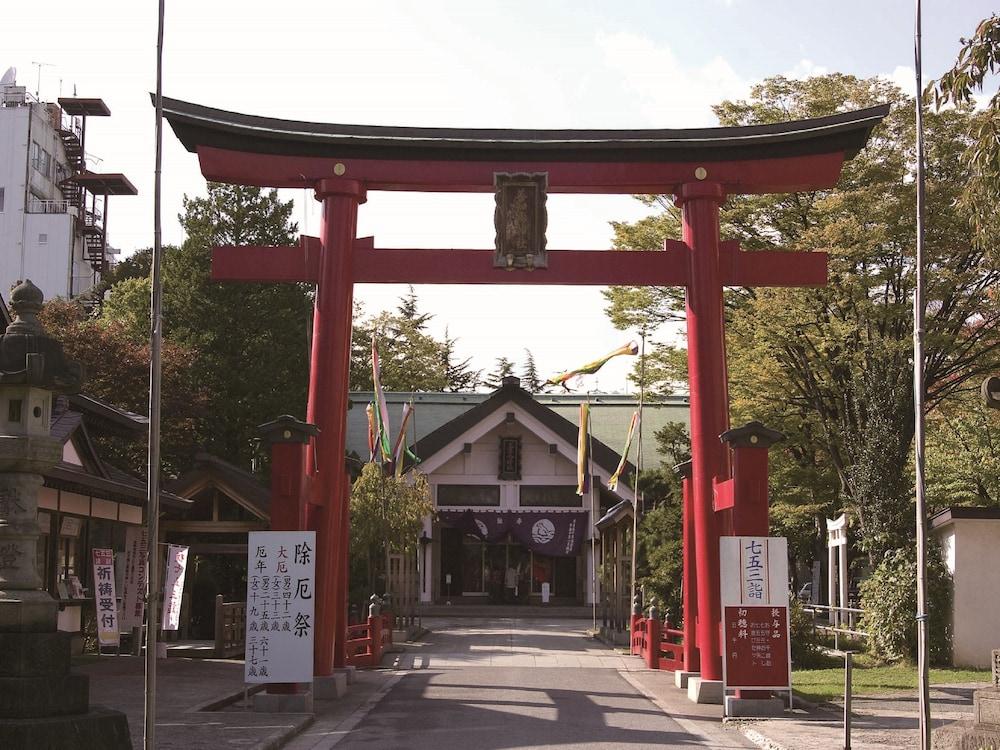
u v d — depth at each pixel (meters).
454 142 18.41
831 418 30.20
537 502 45.94
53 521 21.62
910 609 22.55
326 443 17.86
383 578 33.88
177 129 18.19
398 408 52.16
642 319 32.03
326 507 17.77
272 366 42.09
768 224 29.92
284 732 13.54
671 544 26.89
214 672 20.44
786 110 30.09
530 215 18.41
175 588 20.75
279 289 43.50
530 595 46.31
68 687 10.30
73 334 34.84
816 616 31.72
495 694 18.28
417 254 18.52
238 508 26.22
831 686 19.00
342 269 18.31
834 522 25.38
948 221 26.89
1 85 64.00
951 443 37.22
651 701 17.56
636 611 29.62
